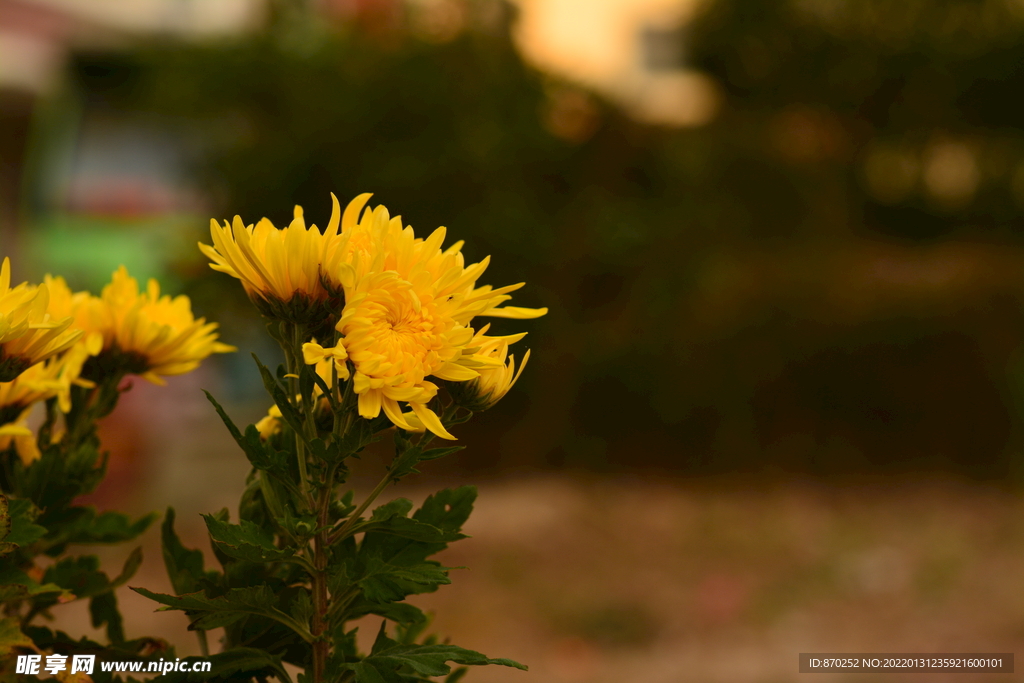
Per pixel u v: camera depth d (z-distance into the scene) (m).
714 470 7.36
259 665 0.60
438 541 0.59
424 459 0.59
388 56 7.01
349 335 0.55
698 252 7.25
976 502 6.45
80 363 0.71
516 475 7.22
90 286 5.17
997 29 9.30
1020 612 4.47
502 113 7.25
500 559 5.38
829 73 9.44
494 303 0.60
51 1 7.50
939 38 9.26
